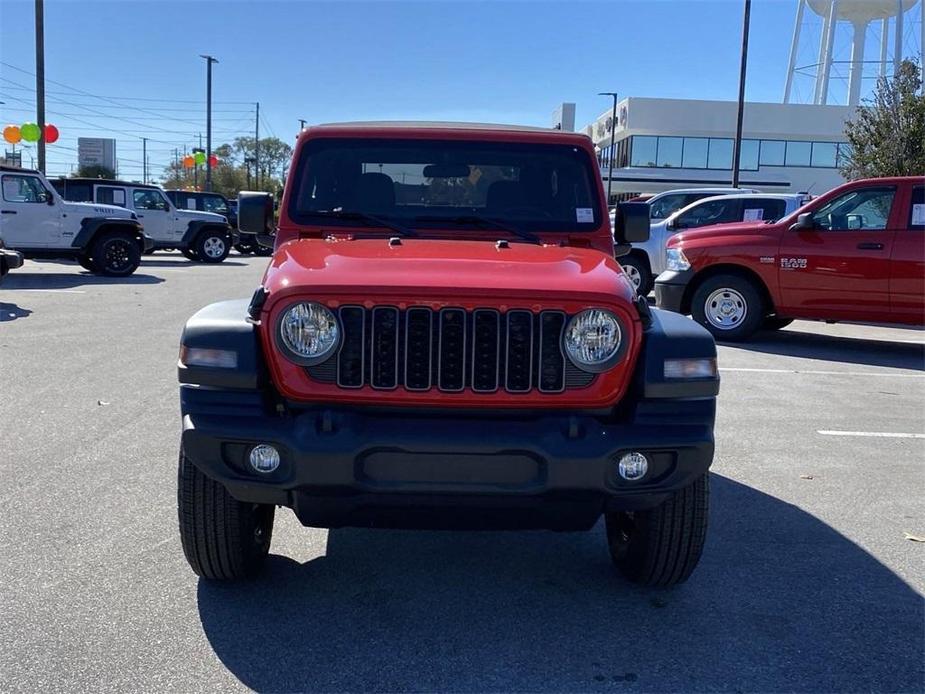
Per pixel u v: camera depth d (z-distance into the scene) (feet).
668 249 36.47
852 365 30.71
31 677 9.75
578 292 10.37
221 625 11.10
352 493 10.23
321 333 10.30
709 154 176.04
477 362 10.35
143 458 17.62
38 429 19.63
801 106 173.99
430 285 10.30
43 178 56.95
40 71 90.94
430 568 13.14
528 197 14.64
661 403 10.54
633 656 10.57
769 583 12.68
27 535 13.66
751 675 10.16
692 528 11.55
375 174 14.60
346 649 10.62
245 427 10.21
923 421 22.48
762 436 20.74
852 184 32.40
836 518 15.37
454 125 15.16
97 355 28.58
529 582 12.69
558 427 10.23
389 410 10.50
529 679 10.02
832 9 147.02
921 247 30.91
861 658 10.57
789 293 33.35
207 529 11.38
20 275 59.31
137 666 10.05
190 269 70.44
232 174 257.14
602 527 15.03
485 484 10.16
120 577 12.32
